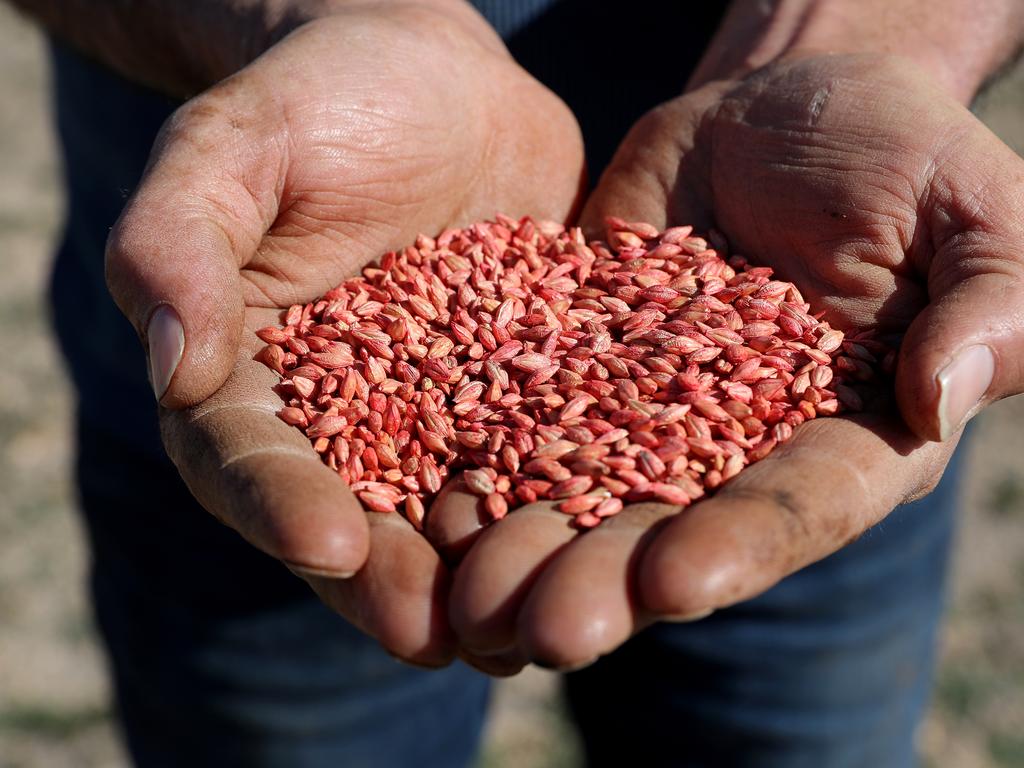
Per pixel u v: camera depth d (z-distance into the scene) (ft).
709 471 1.06
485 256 1.30
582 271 1.27
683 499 1.03
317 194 1.22
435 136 1.28
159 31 1.42
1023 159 1.12
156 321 1.06
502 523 1.02
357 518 0.98
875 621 1.49
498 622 0.96
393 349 1.20
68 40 1.48
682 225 1.33
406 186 1.28
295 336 1.21
